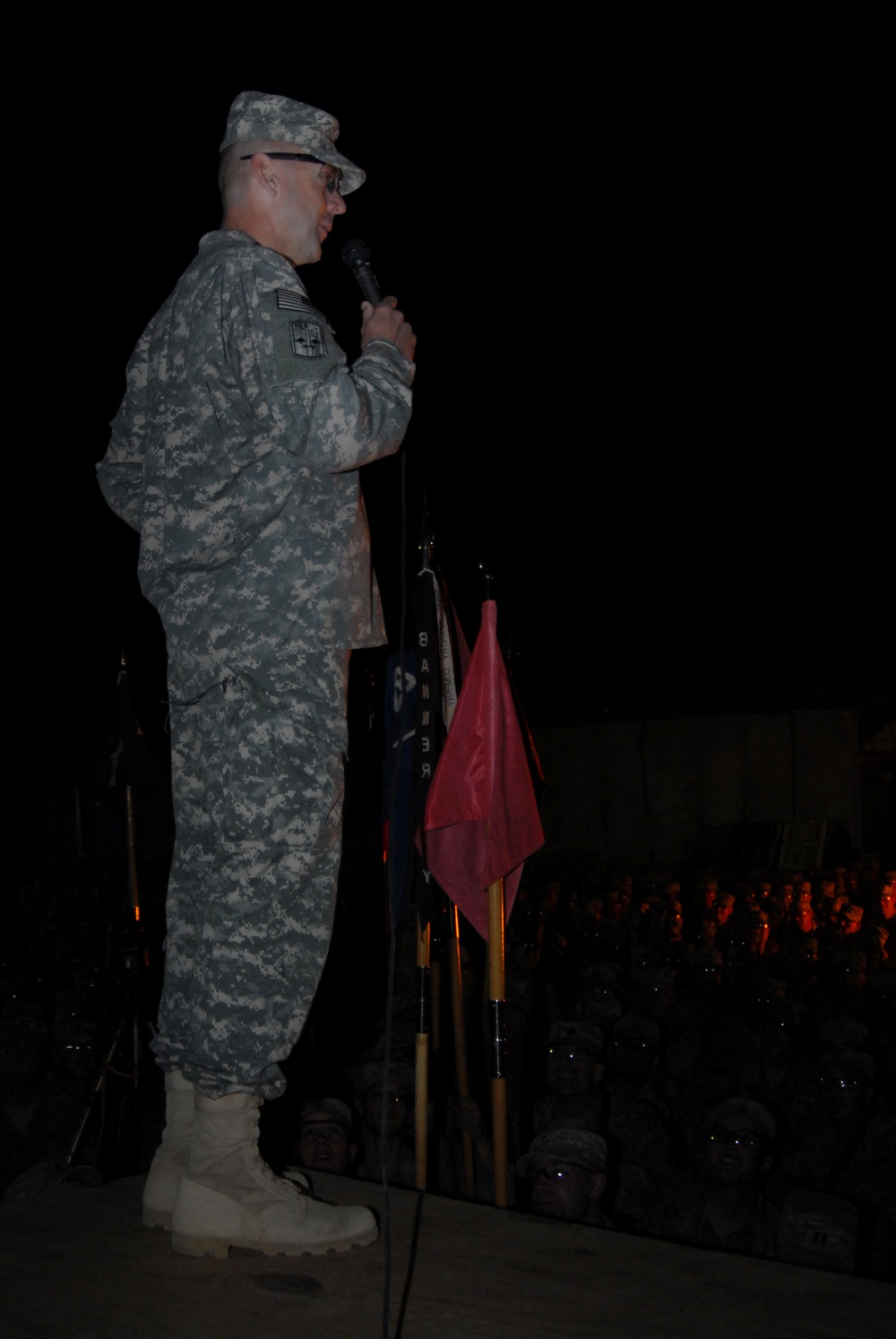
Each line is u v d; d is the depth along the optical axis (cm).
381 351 186
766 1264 177
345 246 208
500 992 311
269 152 197
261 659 182
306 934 183
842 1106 551
